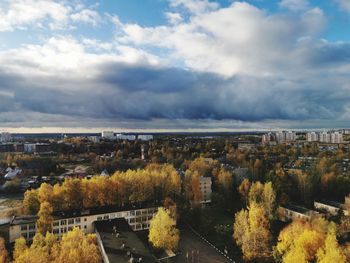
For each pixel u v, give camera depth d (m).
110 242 100.25
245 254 105.19
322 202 161.12
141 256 91.69
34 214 139.12
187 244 119.12
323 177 186.88
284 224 138.62
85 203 145.38
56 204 140.62
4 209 174.88
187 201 155.62
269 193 145.12
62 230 124.75
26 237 121.00
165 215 112.50
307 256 94.06
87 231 129.12
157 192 162.62
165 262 103.62
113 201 151.50
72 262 85.69
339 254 85.00
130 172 168.12
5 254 94.19
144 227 139.12
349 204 147.38
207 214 151.00
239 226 113.69
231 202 169.25
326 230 110.00
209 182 185.88
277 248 102.81
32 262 84.50
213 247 116.38
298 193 173.88
